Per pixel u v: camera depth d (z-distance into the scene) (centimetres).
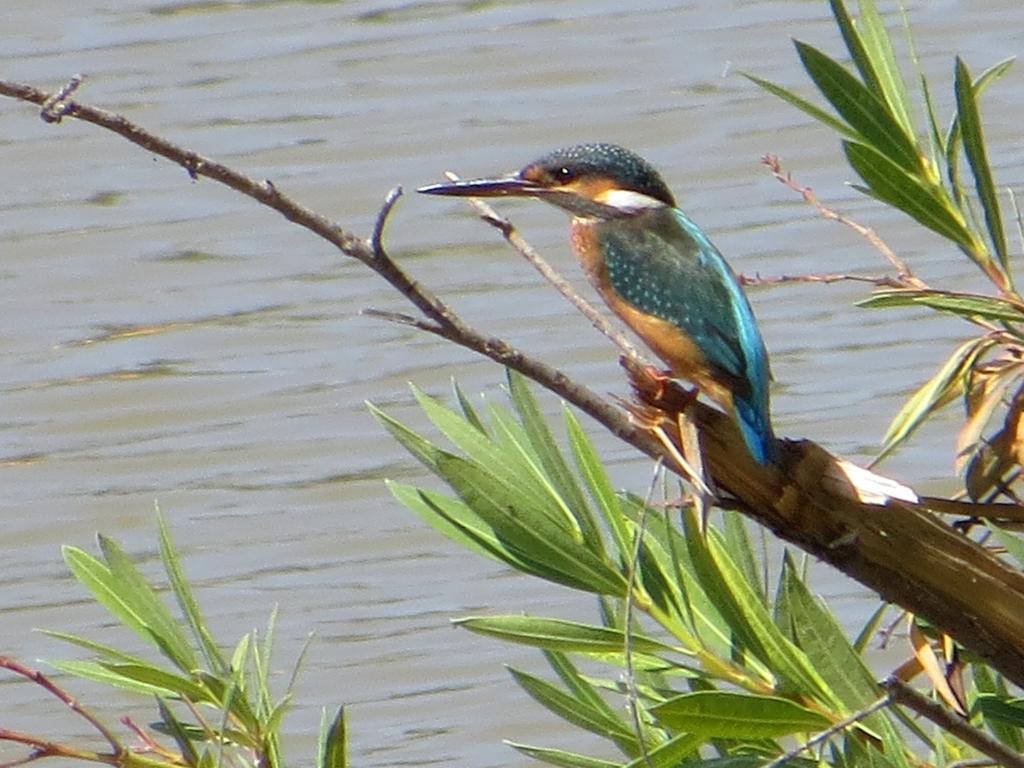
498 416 667
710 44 2038
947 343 1558
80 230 1795
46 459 1526
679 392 634
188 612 692
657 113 1931
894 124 660
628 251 771
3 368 1642
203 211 1831
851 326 1591
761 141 1869
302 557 1391
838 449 1420
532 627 625
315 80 1984
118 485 1495
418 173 1855
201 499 1474
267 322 1680
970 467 680
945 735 702
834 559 632
